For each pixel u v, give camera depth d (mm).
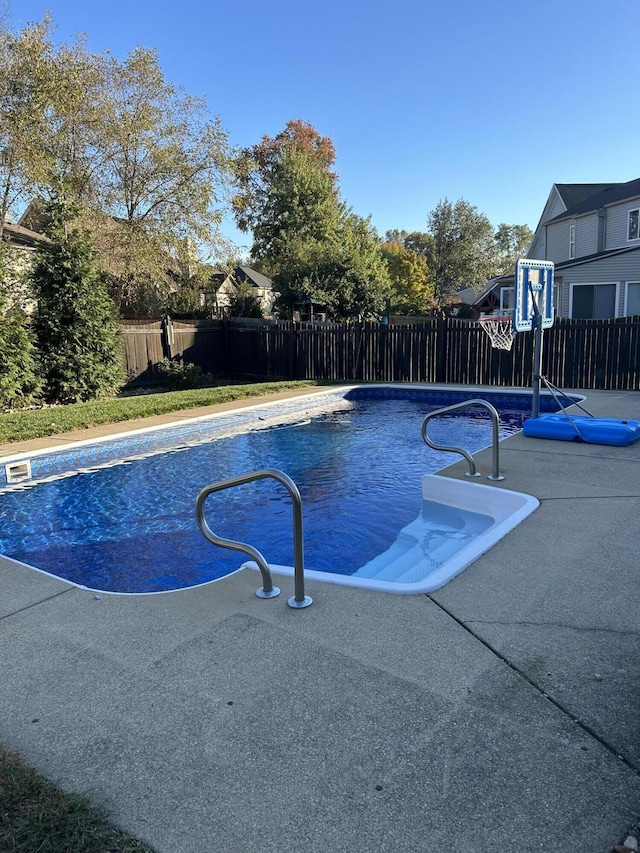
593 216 22875
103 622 3086
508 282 23625
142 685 2477
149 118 20531
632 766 1912
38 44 15422
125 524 5863
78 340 12312
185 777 1938
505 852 1614
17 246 16484
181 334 16484
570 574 3381
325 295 25875
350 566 4645
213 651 2719
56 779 1938
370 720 2184
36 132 15648
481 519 5164
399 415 12070
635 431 6824
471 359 14109
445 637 2754
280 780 1908
